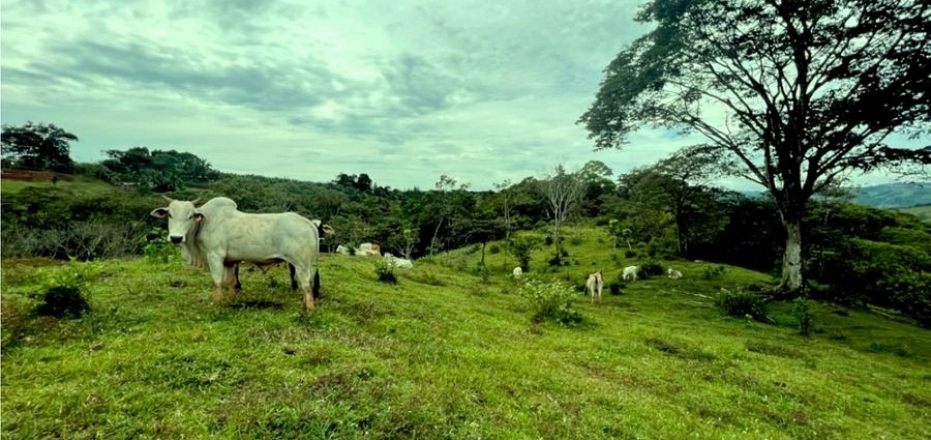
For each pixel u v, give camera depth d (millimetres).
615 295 27859
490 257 59125
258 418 5090
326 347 7539
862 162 22938
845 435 7547
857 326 21578
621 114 27203
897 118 20922
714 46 23734
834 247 36281
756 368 11312
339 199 100625
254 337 7723
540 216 87312
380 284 16984
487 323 12406
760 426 7273
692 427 6656
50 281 8055
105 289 10523
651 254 47375
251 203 84500
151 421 4945
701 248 47250
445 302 14820
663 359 11031
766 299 25828
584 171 65938
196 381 5992
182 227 9047
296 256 9570
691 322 19766
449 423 5566
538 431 5707
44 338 7000
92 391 5395
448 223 78438
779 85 24203
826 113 22438
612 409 6879
